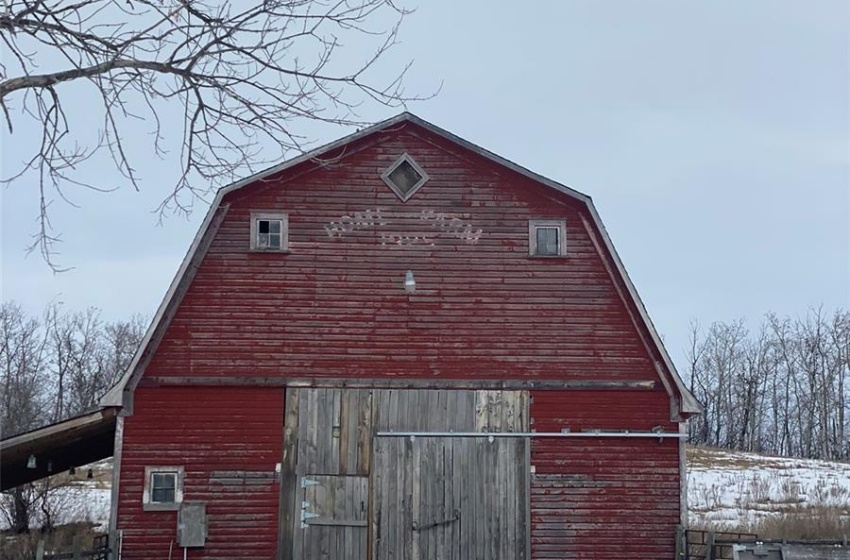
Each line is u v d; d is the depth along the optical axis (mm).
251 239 19172
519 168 19641
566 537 18781
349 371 18969
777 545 18359
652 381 19312
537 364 19250
